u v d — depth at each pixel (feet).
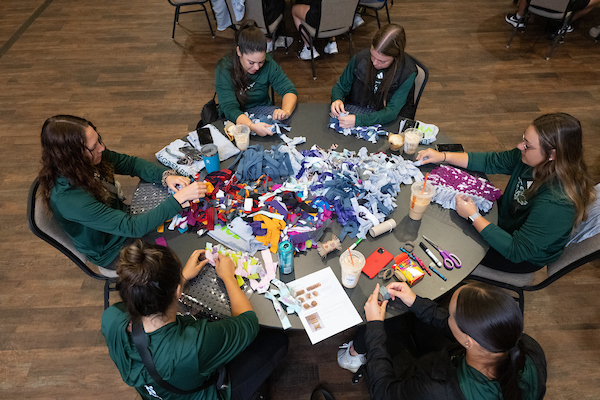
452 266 4.79
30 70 12.65
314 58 13.06
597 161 9.66
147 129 10.64
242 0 10.61
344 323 4.33
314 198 5.44
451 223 5.32
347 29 11.57
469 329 3.51
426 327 5.29
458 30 14.39
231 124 6.81
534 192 5.20
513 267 5.71
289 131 6.70
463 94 11.70
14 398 6.16
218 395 4.43
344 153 6.11
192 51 13.44
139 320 3.63
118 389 6.24
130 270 3.32
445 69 12.64
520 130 10.57
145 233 5.13
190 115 11.05
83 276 7.64
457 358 3.96
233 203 5.41
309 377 6.41
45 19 15.11
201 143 6.39
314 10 10.84
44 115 11.07
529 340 4.05
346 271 4.40
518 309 3.48
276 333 5.21
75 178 4.93
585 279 7.52
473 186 5.69
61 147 4.67
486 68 12.65
